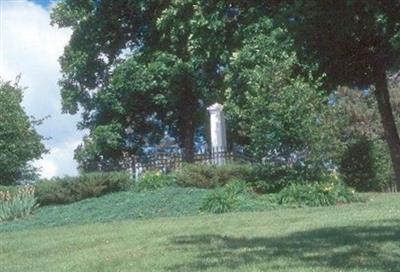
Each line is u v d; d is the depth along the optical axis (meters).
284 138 19.17
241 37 9.12
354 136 25.77
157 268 9.47
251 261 9.49
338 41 8.59
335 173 19.64
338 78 9.24
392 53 8.81
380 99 10.06
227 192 17.73
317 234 11.72
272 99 19.30
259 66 21.45
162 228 13.74
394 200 17.11
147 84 29.73
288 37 8.99
